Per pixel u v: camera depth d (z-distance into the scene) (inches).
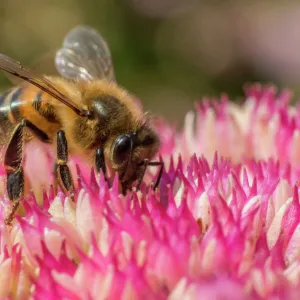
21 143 4.0
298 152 4.4
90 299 3.6
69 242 3.8
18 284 3.7
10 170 4.0
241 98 6.4
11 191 4.0
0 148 4.1
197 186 3.9
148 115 4.1
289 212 3.8
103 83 4.1
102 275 3.6
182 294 3.5
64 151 4.0
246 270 3.6
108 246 3.7
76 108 4.0
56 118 4.1
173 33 6.8
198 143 4.5
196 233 3.7
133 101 4.1
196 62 6.8
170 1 6.8
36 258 3.7
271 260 3.7
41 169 4.2
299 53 6.7
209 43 6.8
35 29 6.4
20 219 3.8
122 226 3.7
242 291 3.5
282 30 6.8
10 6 6.4
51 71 4.4
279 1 7.0
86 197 3.8
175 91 6.6
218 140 4.5
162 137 4.5
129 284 3.6
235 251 3.6
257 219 3.7
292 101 6.6
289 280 3.6
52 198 3.9
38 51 6.4
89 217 3.8
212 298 3.5
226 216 3.7
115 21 6.6
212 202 3.8
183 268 3.6
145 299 3.6
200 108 4.6
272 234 3.8
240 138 4.5
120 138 3.9
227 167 4.0
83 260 3.6
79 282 3.6
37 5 6.4
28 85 4.1
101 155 4.0
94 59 4.4
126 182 3.9
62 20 6.4
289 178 4.1
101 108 4.0
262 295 3.6
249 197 3.8
